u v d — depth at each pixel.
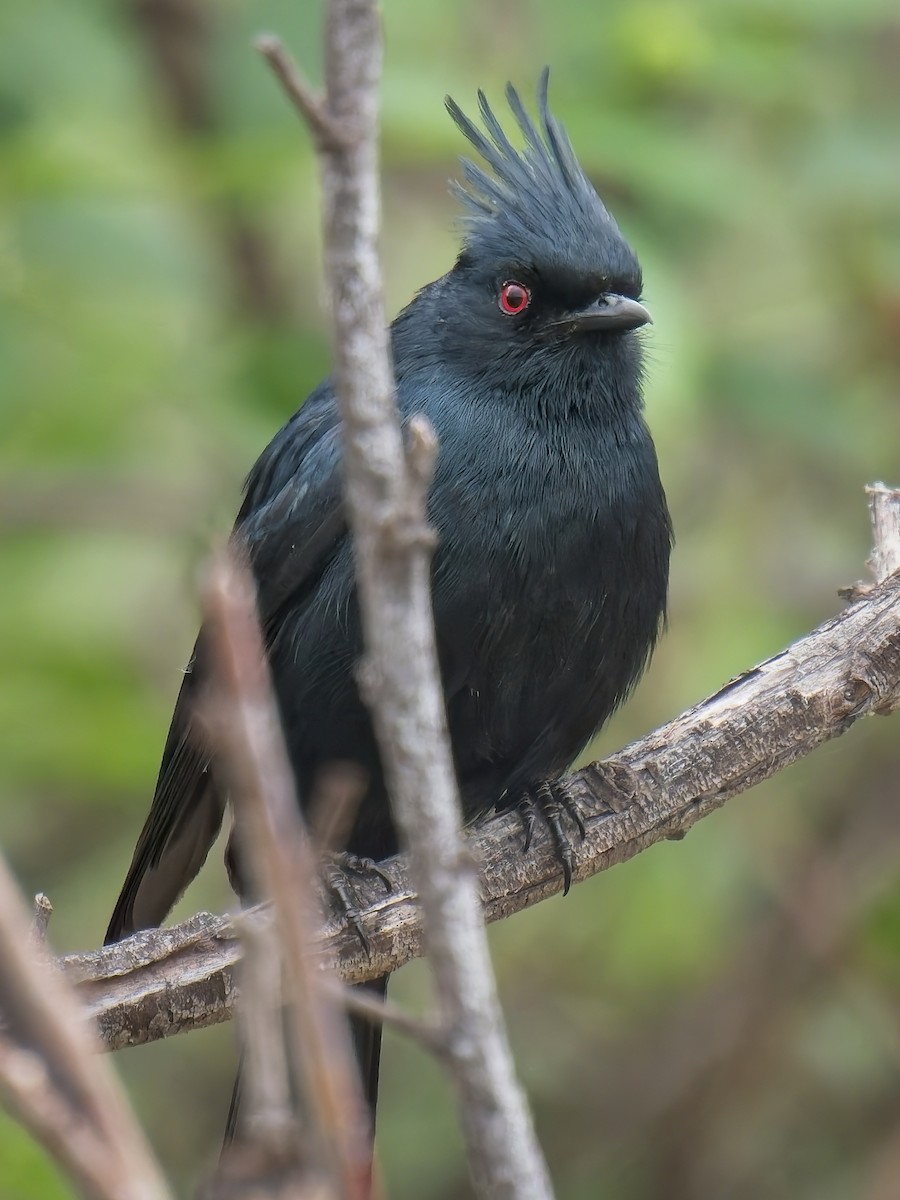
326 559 8.87
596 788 8.01
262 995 3.44
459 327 9.14
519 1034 13.50
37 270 11.05
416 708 4.28
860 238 11.72
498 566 8.49
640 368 9.34
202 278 12.38
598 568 8.70
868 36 12.15
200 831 9.20
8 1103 3.27
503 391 8.95
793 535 13.34
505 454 8.67
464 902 4.21
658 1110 13.12
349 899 7.76
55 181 10.72
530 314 9.02
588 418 8.91
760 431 11.90
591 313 8.93
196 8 12.38
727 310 12.39
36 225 10.91
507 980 13.64
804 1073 13.12
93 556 12.22
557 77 11.11
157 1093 13.31
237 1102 7.77
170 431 11.72
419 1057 13.38
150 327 11.52
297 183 11.25
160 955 6.75
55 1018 3.12
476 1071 4.07
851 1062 13.02
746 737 7.95
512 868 7.91
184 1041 13.53
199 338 11.81
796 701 7.93
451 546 8.46
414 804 4.26
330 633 8.66
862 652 7.97
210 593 3.52
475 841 7.96
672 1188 13.04
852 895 12.87
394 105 10.32
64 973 6.65
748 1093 13.07
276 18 11.43
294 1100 4.81
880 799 13.16
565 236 9.10
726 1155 13.07
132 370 11.12
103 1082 3.14
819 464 13.06
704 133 11.49
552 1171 13.12
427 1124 13.12
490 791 9.29
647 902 12.98
